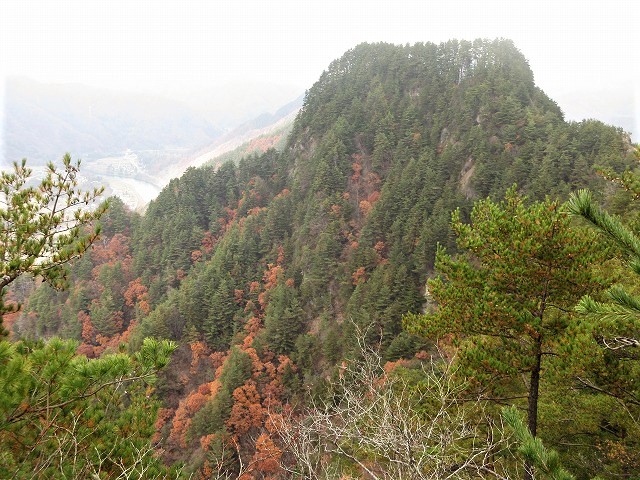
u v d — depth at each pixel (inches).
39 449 196.2
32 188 259.6
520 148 2719.0
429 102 4065.0
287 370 1968.5
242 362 1942.7
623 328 252.2
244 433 1617.9
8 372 165.6
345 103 4407.0
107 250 3545.8
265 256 3075.8
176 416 1907.0
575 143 2315.5
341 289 2534.5
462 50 4328.3
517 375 287.6
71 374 197.3
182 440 1701.5
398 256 2340.1
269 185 4266.7
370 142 3880.4
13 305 240.4
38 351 200.4
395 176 3161.9
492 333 313.9
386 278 2079.2
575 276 277.9
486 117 3169.3
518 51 4242.1
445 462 219.6
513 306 304.0
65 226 263.4
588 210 138.9
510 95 3147.1
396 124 3878.0
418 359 1414.9
